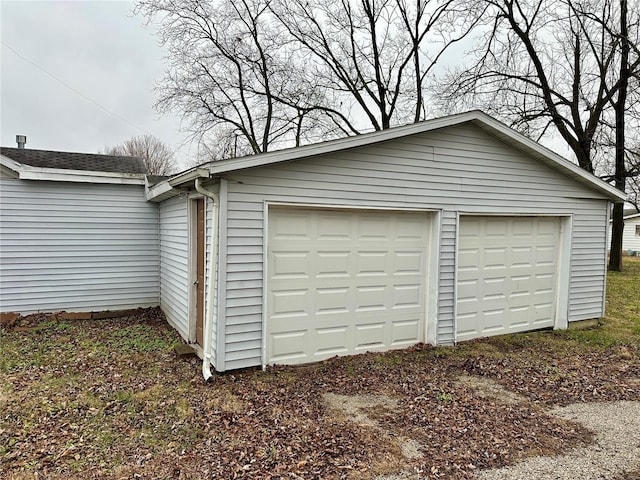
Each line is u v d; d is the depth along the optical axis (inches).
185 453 123.9
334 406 159.9
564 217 290.2
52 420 144.8
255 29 621.3
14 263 306.3
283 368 200.5
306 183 199.9
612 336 275.4
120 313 328.8
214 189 188.7
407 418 150.4
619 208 659.4
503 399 170.6
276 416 149.2
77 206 324.5
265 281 194.1
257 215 190.2
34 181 309.6
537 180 271.6
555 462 122.6
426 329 242.8
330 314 216.8
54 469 114.9
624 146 564.7
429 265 241.9
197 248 237.8
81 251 327.6
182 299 259.8
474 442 133.6
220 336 185.2
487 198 252.7
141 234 346.9
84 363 207.6
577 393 178.5
